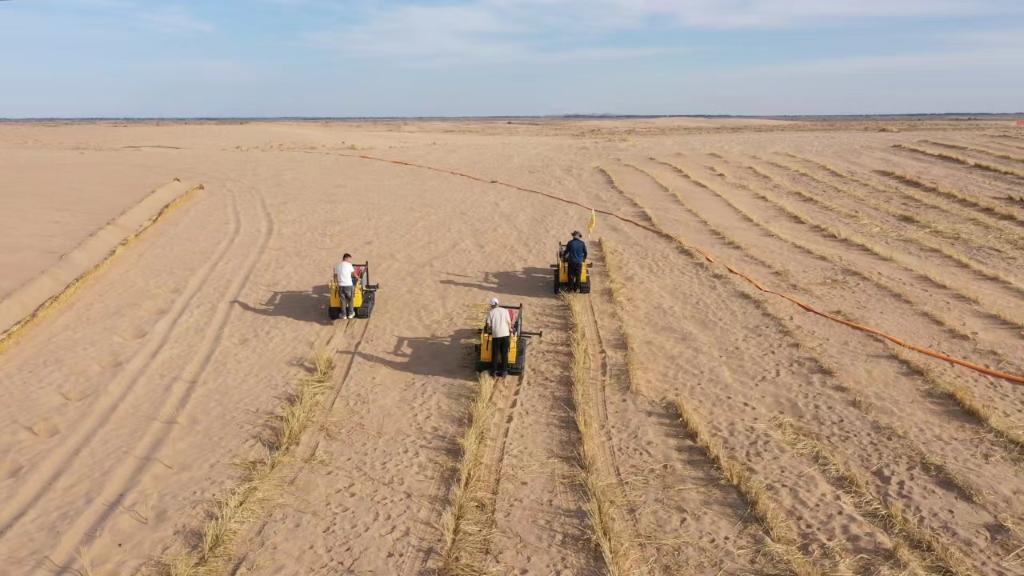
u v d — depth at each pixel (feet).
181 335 44.93
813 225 76.95
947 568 23.89
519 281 57.57
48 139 156.56
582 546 25.68
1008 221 76.95
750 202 88.79
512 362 39.04
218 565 24.26
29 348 42.04
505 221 75.25
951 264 63.36
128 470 30.19
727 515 27.45
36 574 23.68
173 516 26.96
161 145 138.92
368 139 167.94
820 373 40.37
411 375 40.37
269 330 46.32
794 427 34.37
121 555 24.75
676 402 36.47
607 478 29.99
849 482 29.35
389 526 26.66
